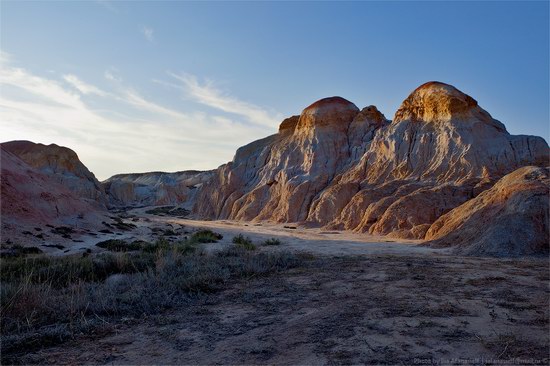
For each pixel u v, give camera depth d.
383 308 8.05
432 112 42.62
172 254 14.52
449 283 10.32
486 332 6.43
